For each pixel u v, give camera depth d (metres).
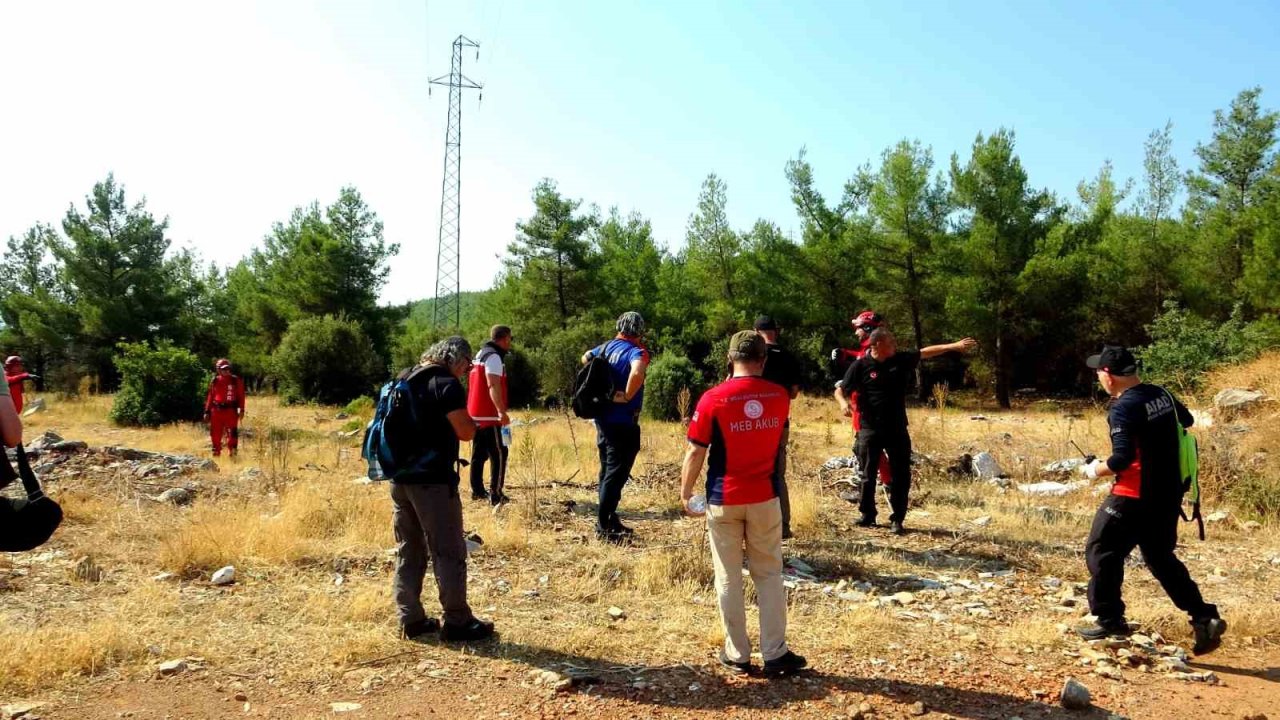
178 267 41.00
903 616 5.27
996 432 17.58
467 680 4.08
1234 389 14.63
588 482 10.25
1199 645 4.67
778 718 3.70
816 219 36.06
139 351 20.25
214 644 4.43
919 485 10.02
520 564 6.22
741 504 4.12
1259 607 5.59
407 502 4.62
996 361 31.03
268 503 8.38
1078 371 33.69
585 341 31.89
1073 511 9.01
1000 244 29.88
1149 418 4.68
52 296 37.78
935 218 31.77
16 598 5.06
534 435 15.88
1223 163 29.88
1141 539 4.72
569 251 37.25
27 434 17.83
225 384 13.09
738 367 4.24
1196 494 4.75
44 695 3.74
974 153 30.44
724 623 4.22
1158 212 36.88
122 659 4.17
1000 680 4.22
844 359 8.28
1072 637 4.92
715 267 34.72
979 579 6.26
